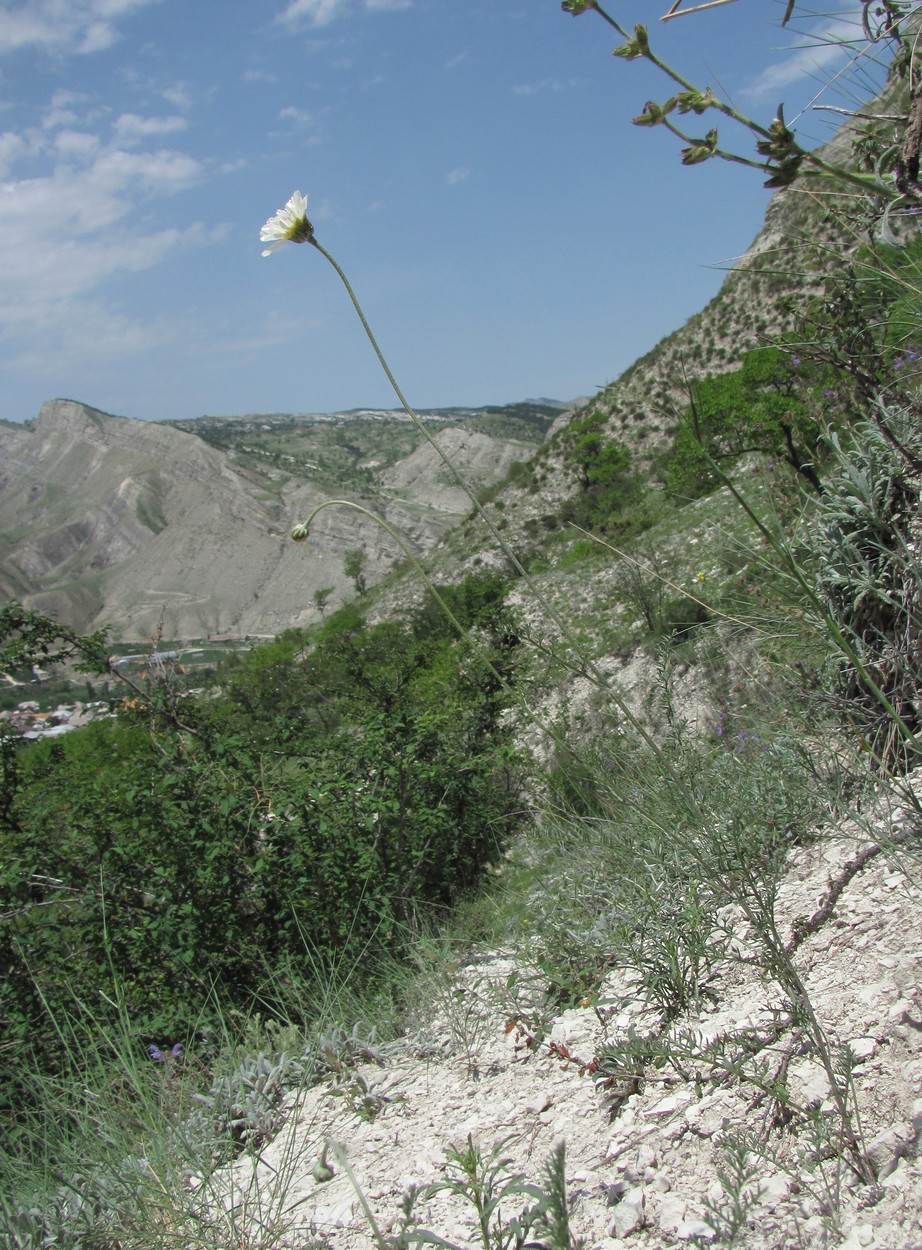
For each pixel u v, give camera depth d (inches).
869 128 73.8
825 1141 65.6
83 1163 113.0
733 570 164.7
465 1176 86.1
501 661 307.0
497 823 261.6
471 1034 121.3
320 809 213.3
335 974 163.2
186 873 200.8
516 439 6274.6
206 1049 155.2
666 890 114.0
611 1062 90.8
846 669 124.0
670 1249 65.5
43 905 201.0
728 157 53.5
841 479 123.3
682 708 157.2
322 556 6998.0
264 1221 92.4
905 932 84.8
